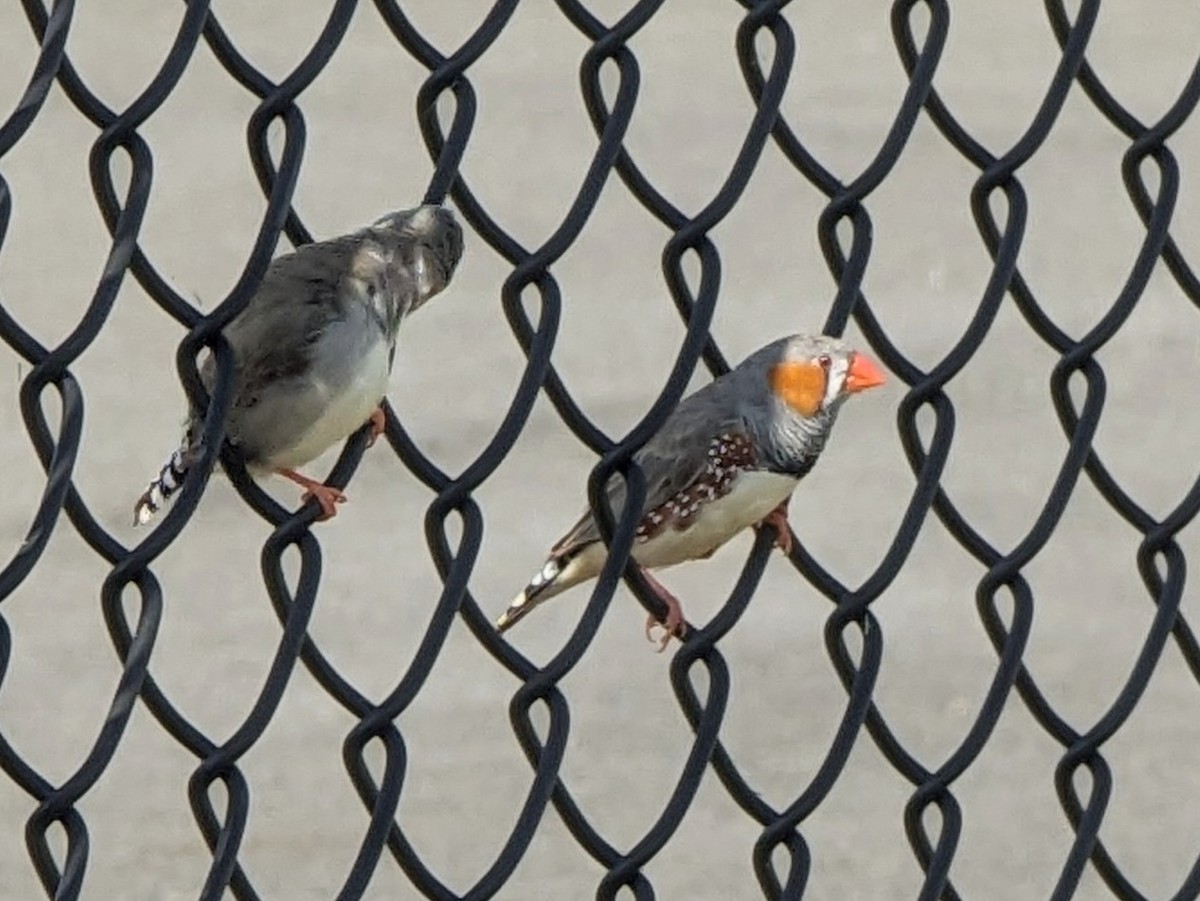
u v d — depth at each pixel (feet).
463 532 14.44
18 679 39.88
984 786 38.58
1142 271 16.74
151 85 12.78
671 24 69.46
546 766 14.52
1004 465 48.62
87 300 51.52
